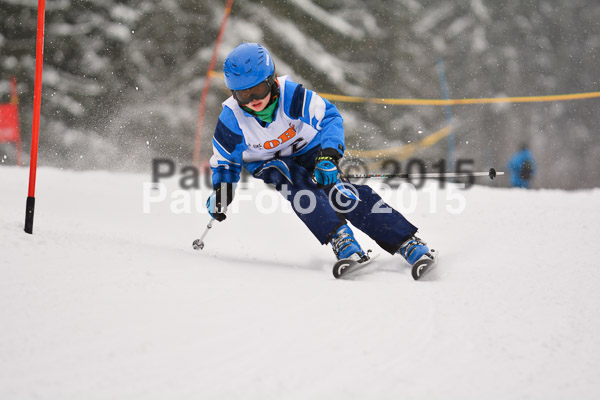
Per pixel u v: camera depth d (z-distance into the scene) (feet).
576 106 313.32
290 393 22.15
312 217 44.93
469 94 291.58
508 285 39.96
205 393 21.76
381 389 22.98
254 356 25.07
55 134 222.69
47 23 225.35
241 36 240.12
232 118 46.88
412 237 45.96
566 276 42.88
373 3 282.36
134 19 230.89
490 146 289.94
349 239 44.16
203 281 35.73
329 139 45.09
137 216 68.39
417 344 27.73
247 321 28.99
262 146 47.75
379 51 279.69
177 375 23.00
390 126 272.51
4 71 222.89
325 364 24.77
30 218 41.73
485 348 27.84
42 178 92.22
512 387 24.03
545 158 303.07
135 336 26.32
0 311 27.96
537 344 28.63
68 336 25.93
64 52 227.81
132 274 35.24
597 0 328.49
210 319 28.89
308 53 251.60
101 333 26.40
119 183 89.56
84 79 227.81
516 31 307.17
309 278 40.29
